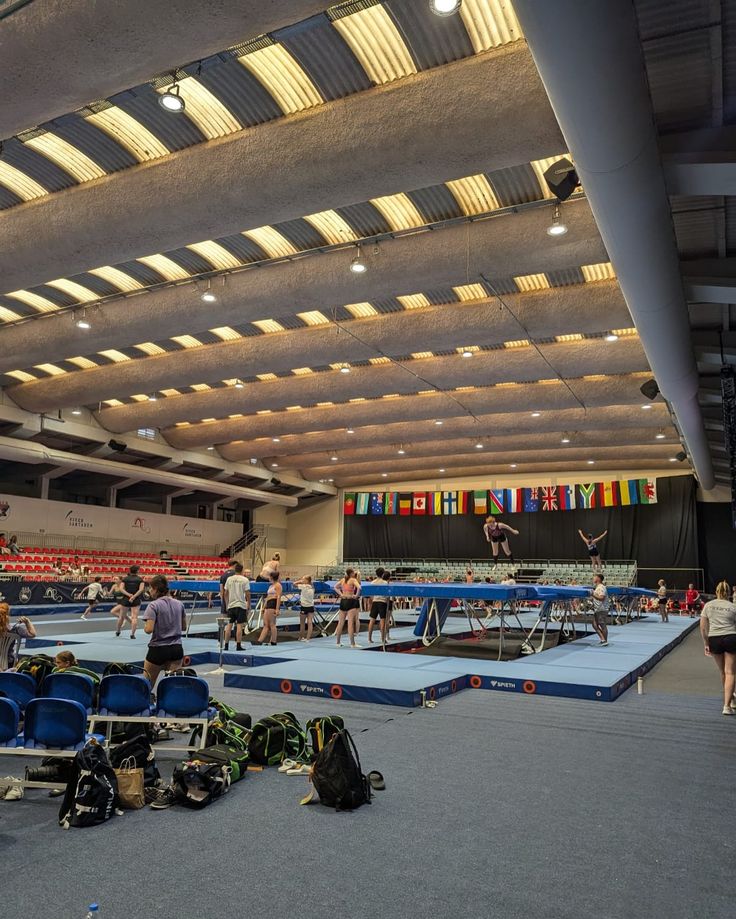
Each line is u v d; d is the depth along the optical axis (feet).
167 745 19.21
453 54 27.48
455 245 40.81
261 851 12.03
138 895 10.31
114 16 21.44
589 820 13.70
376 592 40.60
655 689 30.66
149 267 47.44
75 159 34.63
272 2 20.84
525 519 118.11
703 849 12.30
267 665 34.58
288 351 60.03
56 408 73.41
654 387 60.70
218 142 32.12
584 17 14.14
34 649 40.22
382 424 87.86
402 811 14.14
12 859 11.64
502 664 34.22
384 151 29.30
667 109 24.88
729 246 35.63
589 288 48.93
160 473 95.61
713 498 108.06
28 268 39.55
